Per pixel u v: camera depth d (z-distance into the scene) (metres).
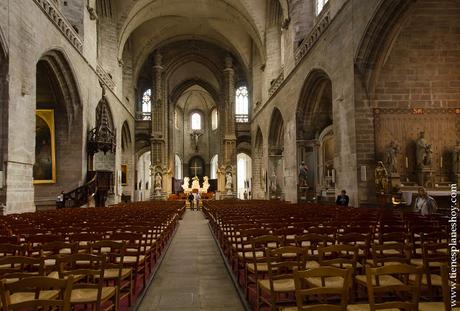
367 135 17.11
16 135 15.80
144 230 8.81
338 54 19.34
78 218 12.02
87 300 5.01
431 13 16.83
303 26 26.95
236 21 41.00
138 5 35.91
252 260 7.11
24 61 16.56
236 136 49.50
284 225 8.94
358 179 16.94
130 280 6.48
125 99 42.53
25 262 4.73
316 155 26.73
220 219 12.99
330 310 3.82
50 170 23.75
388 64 17.39
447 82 17.45
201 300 6.91
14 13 15.59
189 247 13.05
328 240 6.69
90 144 25.75
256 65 44.59
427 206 12.86
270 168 36.88
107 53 34.47
